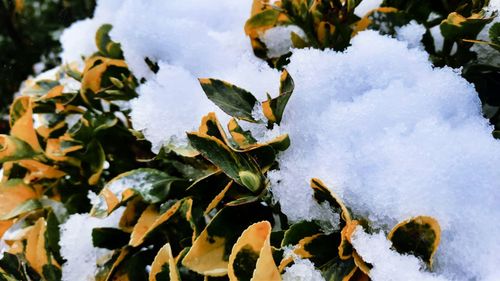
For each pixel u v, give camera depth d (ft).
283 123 1.07
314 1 1.16
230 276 0.86
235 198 1.05
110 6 1.77
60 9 3.83
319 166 0.99
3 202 1.33
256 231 0.85
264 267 0.81
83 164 1.33
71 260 1.23
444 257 0.90
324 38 1.21
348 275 0.90
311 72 1.11
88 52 1.79
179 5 1.50
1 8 3.66
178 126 1.17
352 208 0.95
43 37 3.83
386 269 0.87
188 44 1.34
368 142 0.99
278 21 1.25
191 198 1.09
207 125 1.01
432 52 1.22
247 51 1.33
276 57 1.29
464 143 0.96
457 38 1.12
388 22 1.22
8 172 1.43
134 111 1.21
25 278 1.17
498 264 0.88
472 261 0.89
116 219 1.27
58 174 1.39
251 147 0.96
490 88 1.14
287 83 1.01
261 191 1.00
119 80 1.38
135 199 1.18
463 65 1.16
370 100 1.04
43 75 1.97
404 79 1.10
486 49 1.15
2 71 3.69
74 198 1.38
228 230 1.01
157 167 1.31
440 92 1.05
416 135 0.98
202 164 1.16
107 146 1.34
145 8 1.41
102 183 1.37
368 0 1.32
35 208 1.35
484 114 1.14
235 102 1.05
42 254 1.18
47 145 1.42
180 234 1.14
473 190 0.91
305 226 0.95
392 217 0.92
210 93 1.03
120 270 1.16
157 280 0.95
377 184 0.93
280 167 1.03
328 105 1.09
